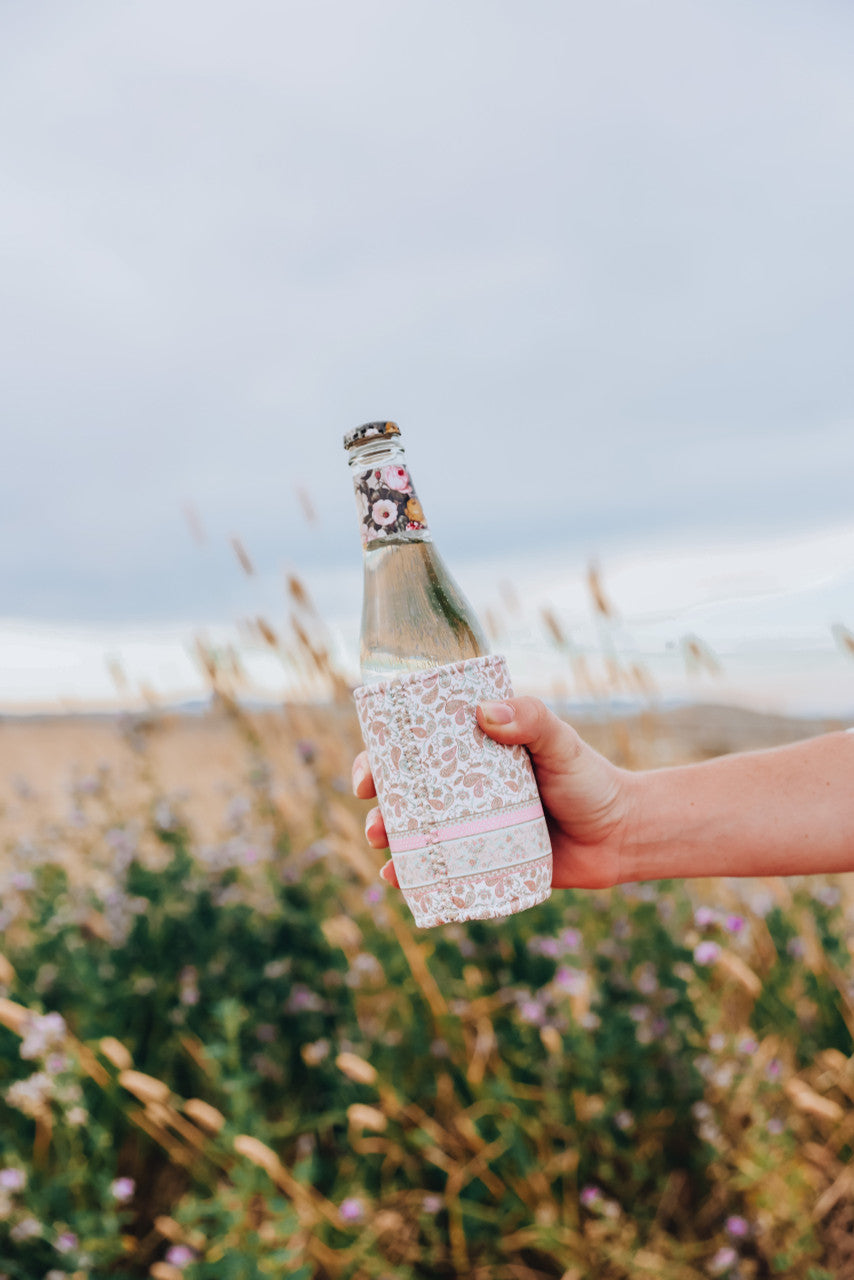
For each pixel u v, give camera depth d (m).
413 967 2.54
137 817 3.27
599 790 1.53
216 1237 2.22
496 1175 2.41
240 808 3.16
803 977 2.77
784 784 1.57
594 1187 2.39
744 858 1.55
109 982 2.68
